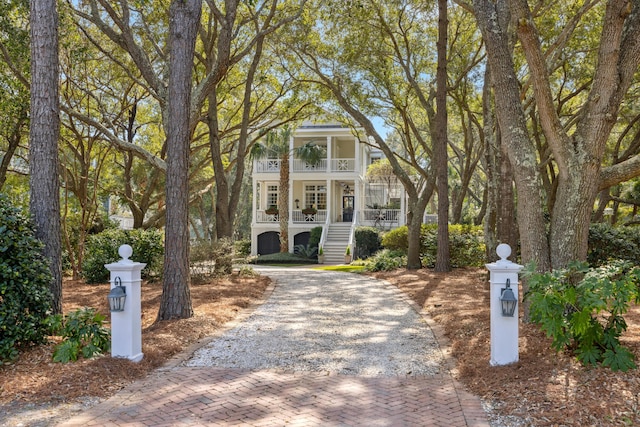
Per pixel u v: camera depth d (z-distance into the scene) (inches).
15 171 666.8
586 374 189.8
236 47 581.0
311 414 175.2
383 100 702.5
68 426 162.4
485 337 260.4
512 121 267.7
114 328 227.8
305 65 667.4
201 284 501.4
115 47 585.0
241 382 209.6
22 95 458.3
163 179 884.0
